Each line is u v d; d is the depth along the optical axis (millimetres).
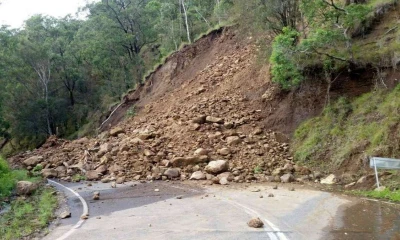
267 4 17297
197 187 11516
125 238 6402
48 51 40500
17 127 39875
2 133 38031
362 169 11336
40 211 9359
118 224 7434
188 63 26922
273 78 16219
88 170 15352
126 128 22344
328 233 6273
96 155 16703
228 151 14305
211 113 17938
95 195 10531
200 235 6383
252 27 18594
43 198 10953
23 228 7680
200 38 27578
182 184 12148
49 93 42656
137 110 26859
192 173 13312
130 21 35906
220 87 20875
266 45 18797
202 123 16969
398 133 11250
